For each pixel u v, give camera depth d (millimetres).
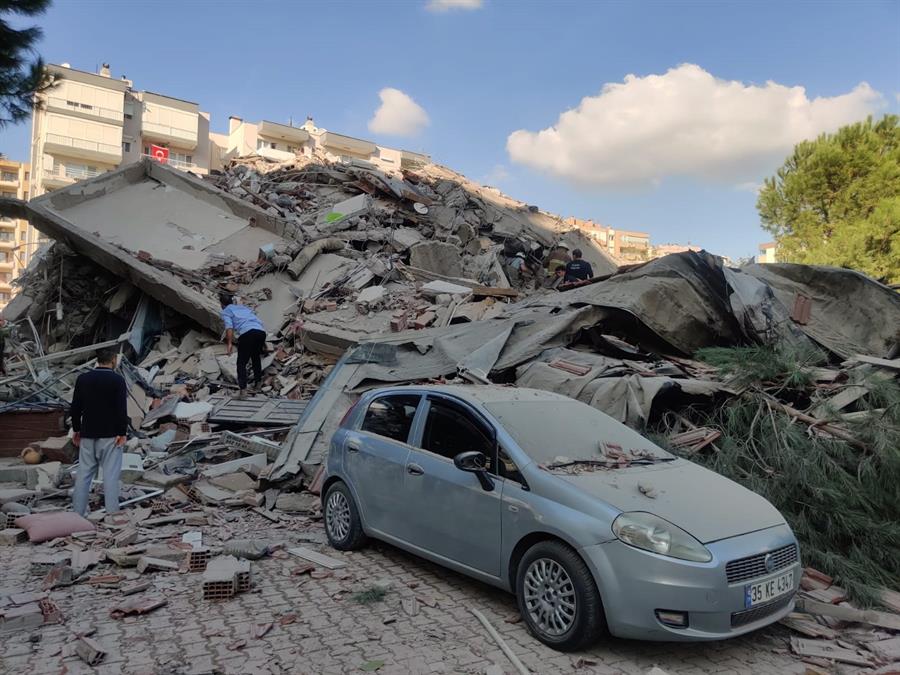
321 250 16672
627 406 6941
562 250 21719
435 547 5051
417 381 8805
